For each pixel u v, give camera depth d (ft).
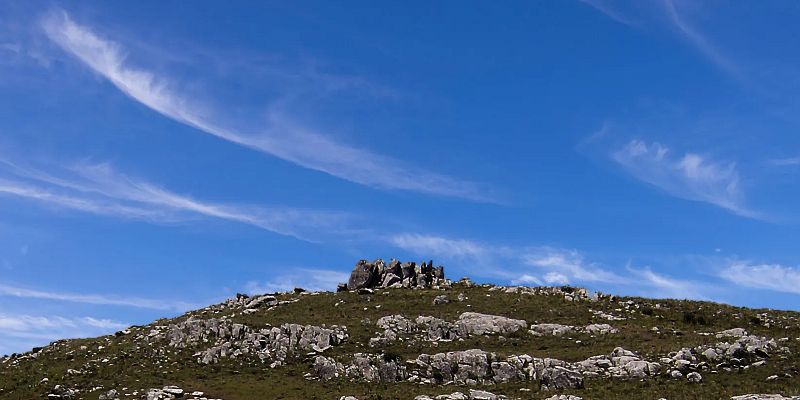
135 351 292.61
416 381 256.73
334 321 336.90
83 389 249.75
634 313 353.92
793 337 308.40
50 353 311.88
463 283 435.53
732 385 236.22
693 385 239.71
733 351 264.52
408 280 432.66
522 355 270.05
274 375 261.65
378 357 268.82
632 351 278.26
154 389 239.71
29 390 250.78
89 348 311.68
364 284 433.07
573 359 274.16
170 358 280.72
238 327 301.43
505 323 320.50
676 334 310.04
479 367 262.06
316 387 247.50
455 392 238.48
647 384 243.60
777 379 239.30
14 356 321.11
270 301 398.01
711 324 339.16
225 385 249.14
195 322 307.99
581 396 234.17
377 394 238.48
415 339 306.76
